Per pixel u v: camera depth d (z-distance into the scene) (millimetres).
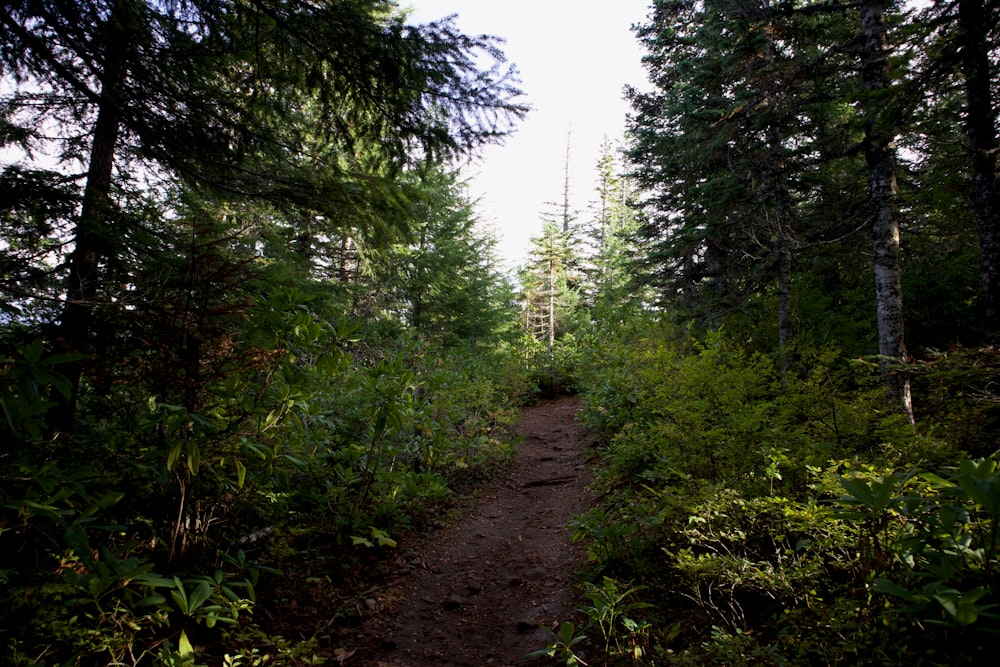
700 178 12469
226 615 3709
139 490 4000
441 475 7820
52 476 2764
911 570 2436
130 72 4270
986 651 2148
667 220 14203
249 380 4168
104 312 3891
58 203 4406
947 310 8242
